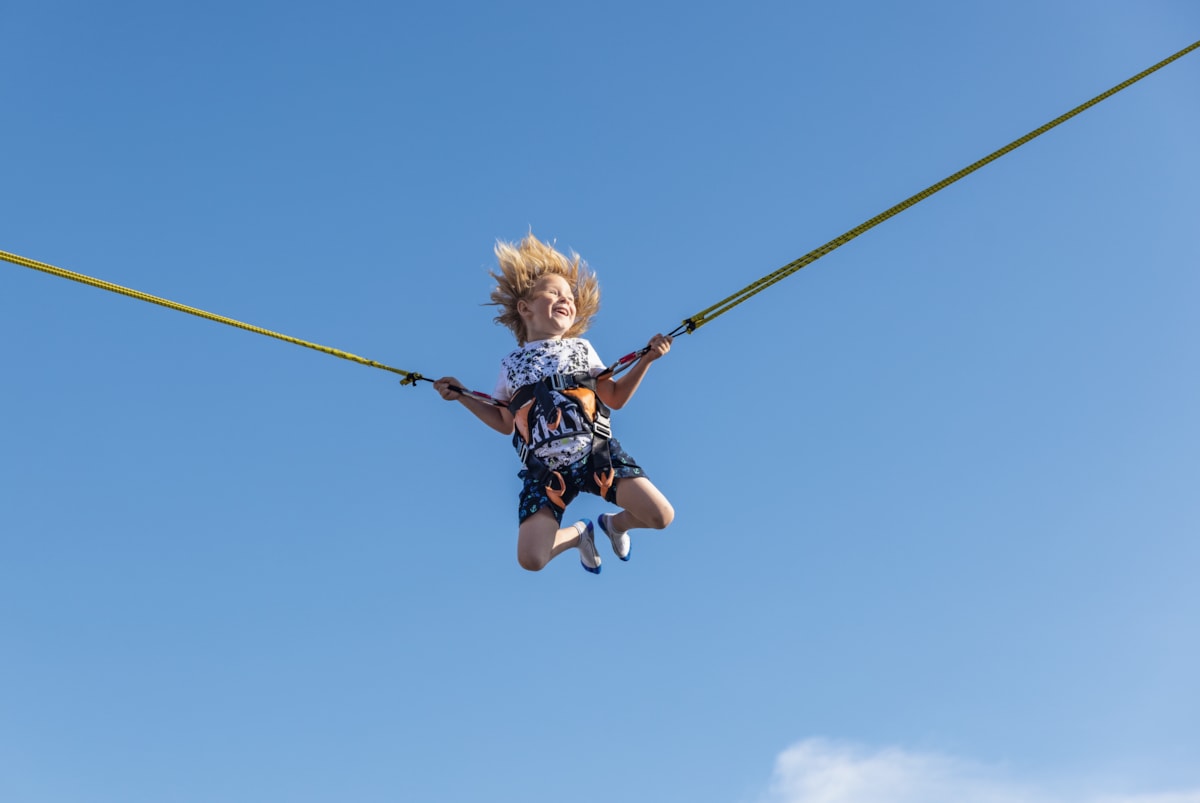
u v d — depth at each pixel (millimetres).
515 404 7285
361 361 7566
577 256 7777
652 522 7086
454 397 7543
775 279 7027
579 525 7719
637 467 7172
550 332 7582
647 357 7137
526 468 7176
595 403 7211
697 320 7082
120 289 6609
